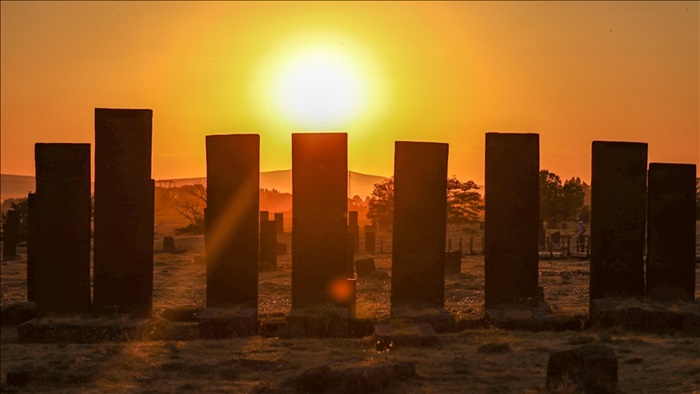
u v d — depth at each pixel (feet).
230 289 84.74
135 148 85.05
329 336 81.00
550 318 82.69
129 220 85.30
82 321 83.41
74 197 85.76
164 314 89.40
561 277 130.93
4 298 122.01
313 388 58.23
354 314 84.69
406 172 84.48
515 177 84.58
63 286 85.97
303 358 70.74
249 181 84.43
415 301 84.48
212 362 69.87
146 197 85.15
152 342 79.92
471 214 359.87
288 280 139.44
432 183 84.43
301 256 84.64
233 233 84.79
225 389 61.16
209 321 80.89
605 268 84.69
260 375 65.98
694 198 84.94
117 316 84.79
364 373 57.67
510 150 84.58
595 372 54.95
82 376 65.62
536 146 84.48
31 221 98.17
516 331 81.51
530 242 84.64
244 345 76.59
